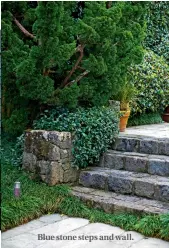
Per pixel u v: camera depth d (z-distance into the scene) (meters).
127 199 4.44
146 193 4.49
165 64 8.30
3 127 5.44
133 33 5.30
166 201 4.36
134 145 5.36
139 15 5.30
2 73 4.80
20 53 4.71
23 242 3.58
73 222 4.08
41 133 4.80
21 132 5.39
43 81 4.61
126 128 6.97
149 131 6.53
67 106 5.04
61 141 4.75
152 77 7.46
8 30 4.66
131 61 5.40
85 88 4.99
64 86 5.07
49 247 3.50
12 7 4.93
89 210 4.30
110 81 5.19
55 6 4.20
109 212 4.27
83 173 4.98
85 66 4.83
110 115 5.36
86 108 5.43
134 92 6.62
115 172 4.96
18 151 5.16
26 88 4.69
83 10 5.33
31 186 4.59
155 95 7.80
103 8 4.78
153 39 9.05
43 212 4.28
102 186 4.81
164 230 3.67
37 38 4.55
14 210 4.04
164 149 5.18
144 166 4.95
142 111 7.64
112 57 5.05
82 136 4.93
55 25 4.30
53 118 5.07
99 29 4.66
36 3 5.21
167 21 9.38
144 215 4.03
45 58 4.48
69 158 4.89
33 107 5.32
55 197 4.46
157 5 8.97
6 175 4.75
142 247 3.49
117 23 5.15
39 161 4.79
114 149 5.48
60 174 4.77
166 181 4.54
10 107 5.50
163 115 8.73
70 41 4.86
